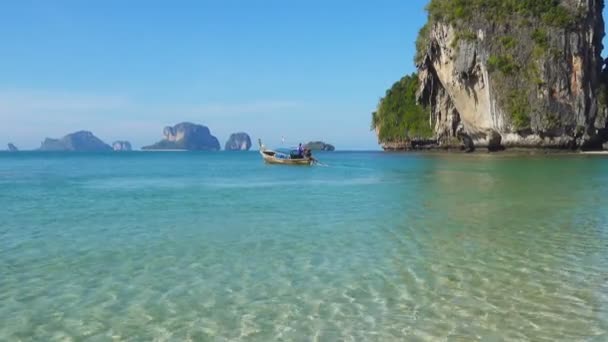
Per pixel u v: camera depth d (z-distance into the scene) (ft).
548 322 21.98
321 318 22.95
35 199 70.08
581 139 234.38
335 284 27.84
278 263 32.32
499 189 76.84
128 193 78.64
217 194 76.13
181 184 97.09
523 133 233.76
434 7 265.95
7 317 23.29
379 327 21.83
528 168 130.52
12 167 181.57
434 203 60.95
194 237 40.81
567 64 230.89
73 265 31.99
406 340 20.44
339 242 38.45
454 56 250.37
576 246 36.45
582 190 74.13
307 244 37.81
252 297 25.85
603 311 23.17
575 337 20.48
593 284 27.20
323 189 82.89
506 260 32.50
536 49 231.30
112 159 294.66
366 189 81.46
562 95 230.48
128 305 24.79
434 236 40.40
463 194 70.44
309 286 27.55
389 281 28.22
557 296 25.30
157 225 46.80
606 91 247.09
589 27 234.79
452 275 29.25
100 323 22.59
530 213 51.80
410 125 353.31
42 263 32.48
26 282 28.45
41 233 42.91
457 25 248.93
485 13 241.14
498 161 172.96
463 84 252.42
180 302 25.20
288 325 22.21
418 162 180.86
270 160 177.27
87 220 50.08
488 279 28.35
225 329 21.86
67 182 104.17
